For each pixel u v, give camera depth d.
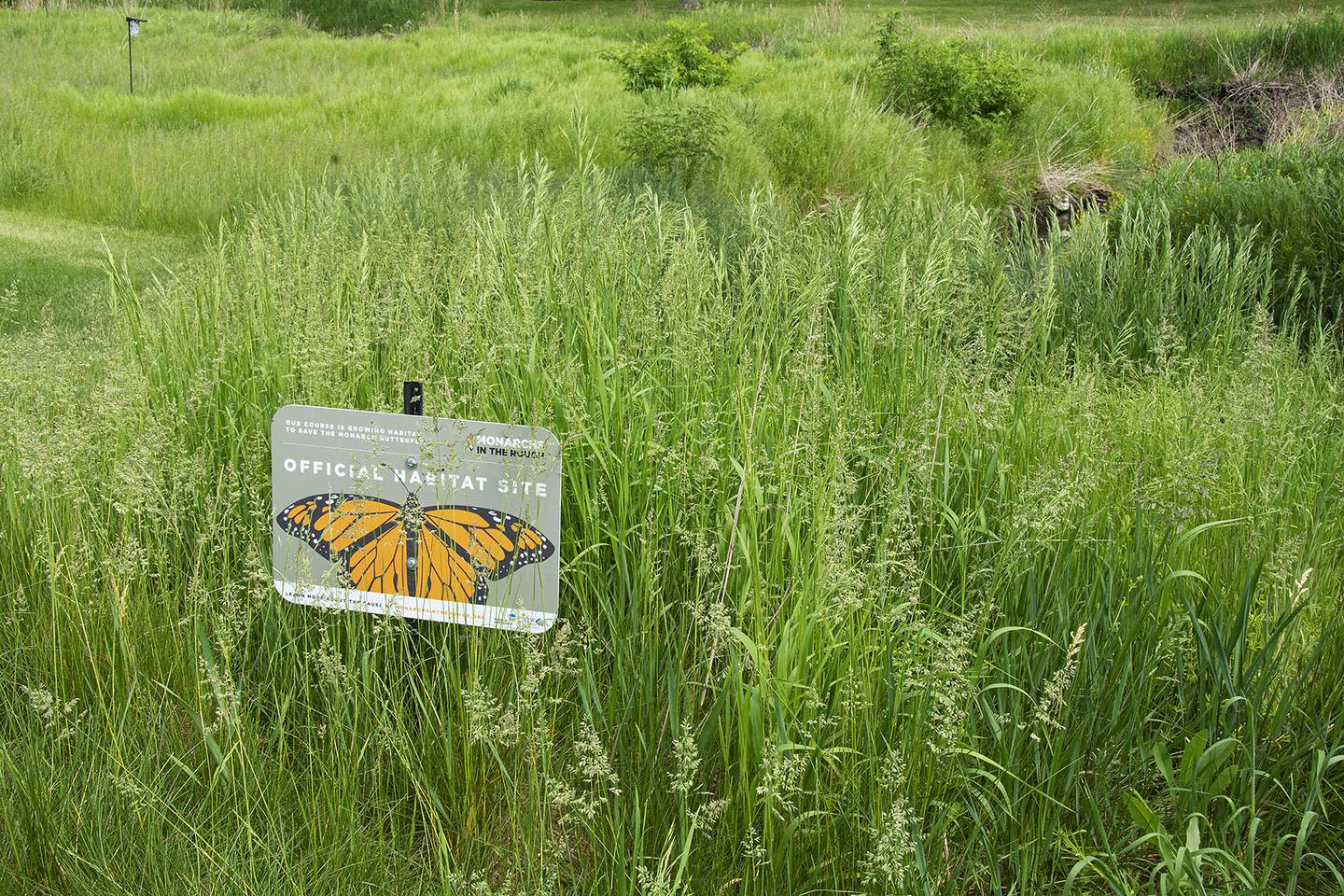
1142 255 8.38
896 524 3.74
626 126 14.31
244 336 5.19
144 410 4.53
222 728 3.48
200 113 18.69
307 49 25.44
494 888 3.16
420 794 3.32
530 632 3.37
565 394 4.50
